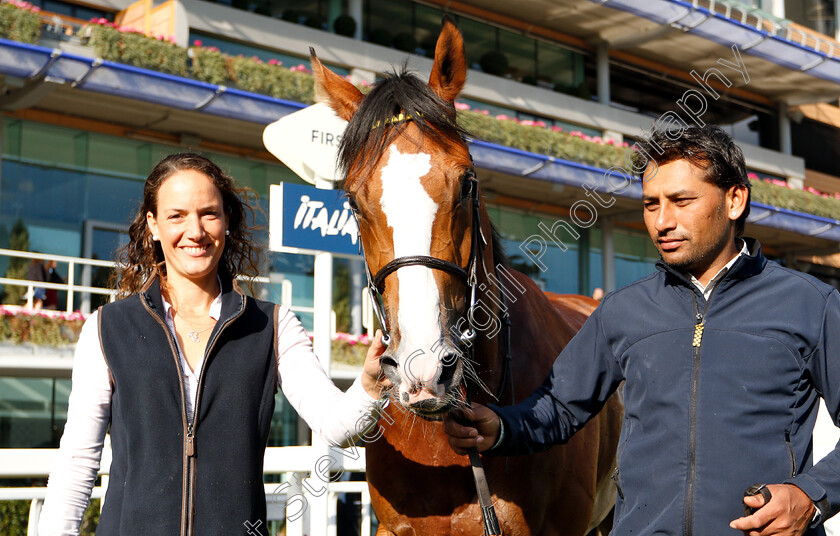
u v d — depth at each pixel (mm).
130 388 1559
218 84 10609
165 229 1673
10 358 8016
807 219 14773
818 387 1568
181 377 1584
